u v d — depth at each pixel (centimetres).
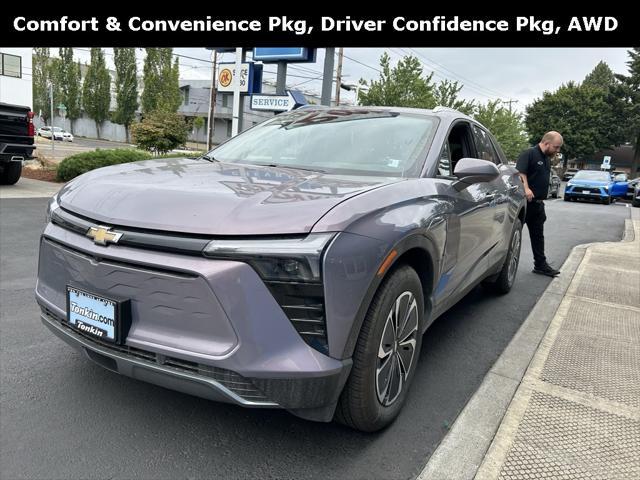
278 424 270
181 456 239
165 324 216
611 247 859
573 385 328
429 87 2956
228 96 6969
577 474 238
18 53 2852
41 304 262
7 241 656
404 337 268
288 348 208
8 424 257
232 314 204
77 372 314
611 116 5744
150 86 6650
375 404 246
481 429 273
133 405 280
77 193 258
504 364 359
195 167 303
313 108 416
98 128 7269
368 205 235
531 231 646
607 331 432
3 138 1062
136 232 218
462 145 396
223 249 204
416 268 288
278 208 218
